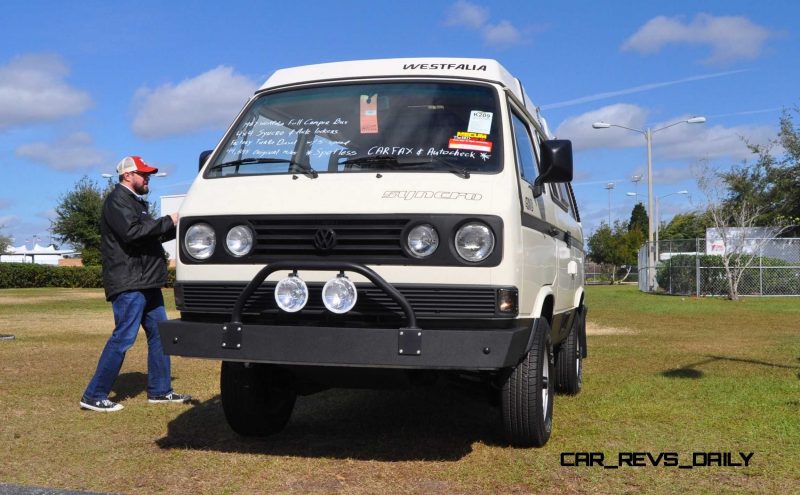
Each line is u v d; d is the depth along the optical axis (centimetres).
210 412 698
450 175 503
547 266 602
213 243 518
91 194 5072
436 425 643
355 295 468
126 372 957
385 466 520
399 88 562
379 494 460
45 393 783
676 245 3164
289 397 620
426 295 479
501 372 546
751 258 2725
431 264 479
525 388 539
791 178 3662
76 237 5088
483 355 462
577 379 788
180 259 531
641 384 842
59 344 1237
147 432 620
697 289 2908
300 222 499
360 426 641
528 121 643
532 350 545
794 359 1050
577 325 814
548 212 620
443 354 462
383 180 504
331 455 548
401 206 486
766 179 3709
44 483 483
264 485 478
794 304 2353
